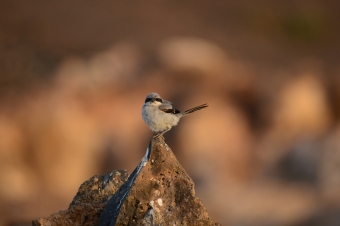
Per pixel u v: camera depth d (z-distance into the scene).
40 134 26.02
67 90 28.12
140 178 7.61
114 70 29.94
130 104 28.12
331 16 50.03
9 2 40.06
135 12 42.00
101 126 27.17
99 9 41.44
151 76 29.52
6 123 26.11
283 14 47.62
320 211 20.11
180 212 7.46
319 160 23.66
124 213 7.50
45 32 36.69
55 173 25.84
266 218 20.78
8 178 24.88
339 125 28.09
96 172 26.52
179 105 28.05
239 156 26.70
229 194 23.09
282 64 38.00
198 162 25.59
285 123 28.77
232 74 30.61
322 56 43.38
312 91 29.69
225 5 46.72
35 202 23.88
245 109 29.17
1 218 21.69
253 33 43.31
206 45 33.25
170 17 42.25
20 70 30.64
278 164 25.17
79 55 33.75
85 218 8.18
